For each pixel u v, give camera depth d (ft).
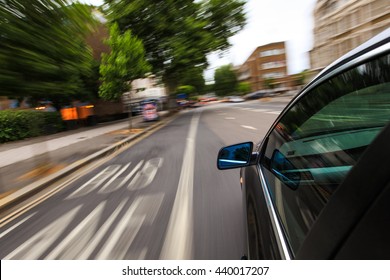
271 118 56.70
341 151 4.14
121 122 89.97
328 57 119.75
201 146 31.50
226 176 18.22
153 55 94.68
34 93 21.52
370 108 3.64
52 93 23.27
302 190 4.70
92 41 76.18
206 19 101.50
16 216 15.24
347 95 4.09
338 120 4.40
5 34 18.22
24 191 18.72
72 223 13.21
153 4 81.87
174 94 125.80
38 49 20.57
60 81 24.12
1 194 18.92
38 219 14.32
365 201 2.71
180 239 10.44
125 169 24.08
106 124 86.84
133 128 61.36
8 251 11.10
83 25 24.56
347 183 2.97
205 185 16.85
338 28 109.09
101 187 19.11
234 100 223.10
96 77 77.71
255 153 8.64
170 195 15.74
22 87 20.08
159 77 105.09
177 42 89.20
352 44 100.73
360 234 2.74
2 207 16.30
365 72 3.57
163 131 53.62
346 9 101.96
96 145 39.01
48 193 19.19
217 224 11.34
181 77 124.16
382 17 84.17
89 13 24.66
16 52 18.85
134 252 9.90
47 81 22.74
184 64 95.61
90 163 28.73
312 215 3.93
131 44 56.54
